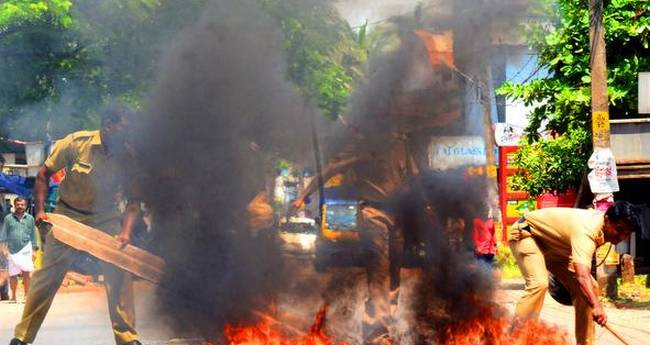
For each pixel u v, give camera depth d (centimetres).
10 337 1591
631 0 2514
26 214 2516
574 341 1396
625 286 2503
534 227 1283
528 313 1284
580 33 2500
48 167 1288
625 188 2972
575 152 2669
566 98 2512
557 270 1310
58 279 1268
